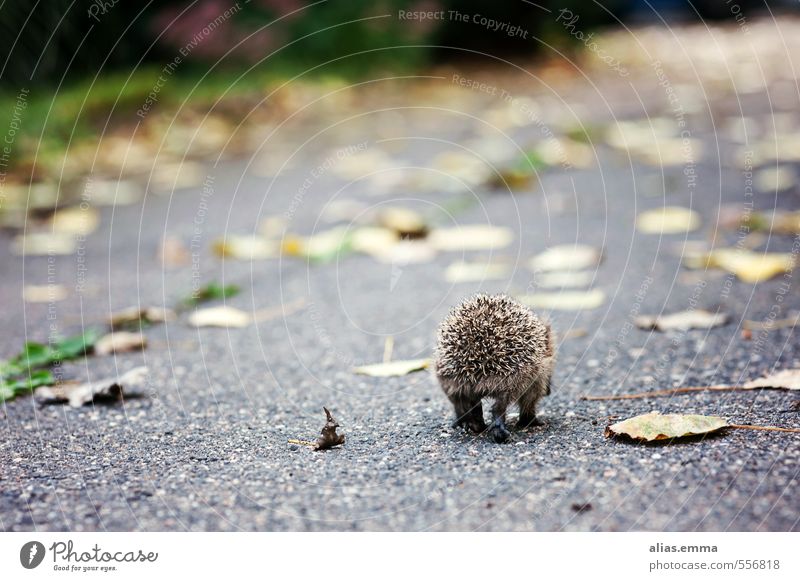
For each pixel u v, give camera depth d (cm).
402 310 591
